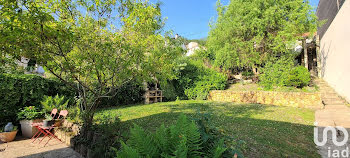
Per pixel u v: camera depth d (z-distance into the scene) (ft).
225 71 46.44
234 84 45.70
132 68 12.87
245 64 42.88
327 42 38.91
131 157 5.49
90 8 10.96
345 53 29.30
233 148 7.22
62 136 15.38
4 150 13.15
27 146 14.06
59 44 9.81
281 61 37.17
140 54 12.05
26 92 18.47
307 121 19.84
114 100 32.07
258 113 24.17
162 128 7.02
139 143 6.06
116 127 14.58
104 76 12.91
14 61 11.27
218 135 8.08
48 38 9.25
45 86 20.52
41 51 9.66
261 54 40.73
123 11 12.07
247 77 46.55
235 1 41.01
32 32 8.43
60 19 10.55
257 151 11.51
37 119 17.39
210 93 41.81
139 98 37.32
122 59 11.75
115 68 11.95
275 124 18.28
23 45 8.77
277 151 11.64
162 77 14.55
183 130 6.51
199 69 44.14
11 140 15.47
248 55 40.60
